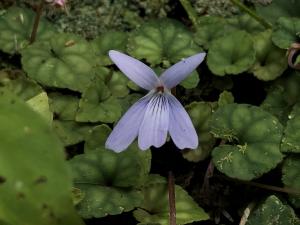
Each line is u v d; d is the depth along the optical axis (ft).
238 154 0.29
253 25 0.37
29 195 0.17
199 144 0.32
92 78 0.32
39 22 0.36
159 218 0.28
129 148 0.30
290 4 0.37
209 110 0.32
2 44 0.34
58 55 0.33
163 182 0.30
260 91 0.36
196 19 0.37
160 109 0.26
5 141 0.17
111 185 0.28
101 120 0.31
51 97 0.33
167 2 0.38
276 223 0.28
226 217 0.31
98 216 0.26
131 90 0.34
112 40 0.35
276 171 0.32
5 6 0.37
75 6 0.38
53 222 0.17
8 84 0.31
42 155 0.17
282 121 0.33
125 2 0.38
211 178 0.32
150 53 0.34
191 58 0.26
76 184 0.27
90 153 0.29
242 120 0.30
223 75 0.33
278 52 0.34
